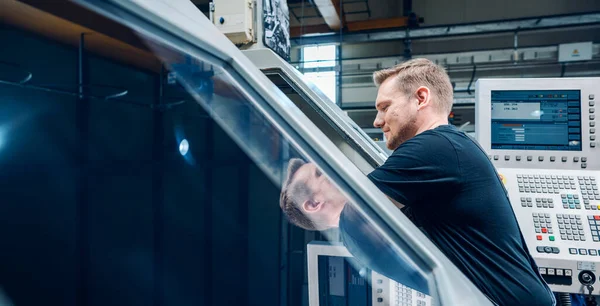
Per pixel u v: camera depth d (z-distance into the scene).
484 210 0.76
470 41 6.04
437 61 5.90
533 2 5.86
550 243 1.19
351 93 6.48
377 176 0.78
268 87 0.42
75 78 3.31
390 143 1.00
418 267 0.40
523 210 1.26
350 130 1.18
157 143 4.74
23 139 3.55
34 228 3.82
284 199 0.57
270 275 4.50
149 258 4.86
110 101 4.01
